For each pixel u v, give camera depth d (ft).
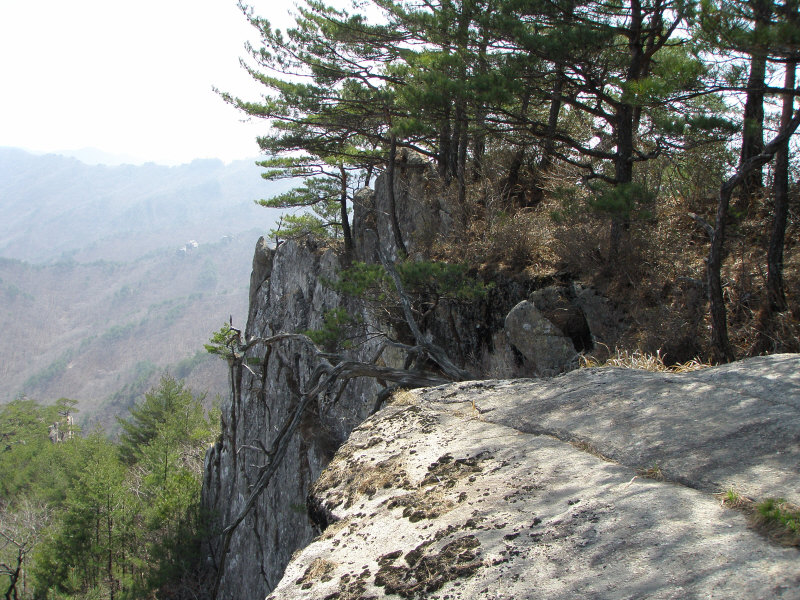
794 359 13.41
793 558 6.97
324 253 75.25
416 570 8.69
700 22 22.54
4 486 181.68
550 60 36.22
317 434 63.77
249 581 73.10
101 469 105.60
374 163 73.61
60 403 299.79
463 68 39.91
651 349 28.43
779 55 21.90
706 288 29.07
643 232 33.94
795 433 10.02
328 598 8.80
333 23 56.39
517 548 8.49
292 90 60.64
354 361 35.88
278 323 79.05
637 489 9.36
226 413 89.25
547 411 13.56
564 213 34.42
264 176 87.04
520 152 49.80
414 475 11.92
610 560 7.73
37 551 112.78
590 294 33.09
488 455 11.96
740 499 8.48
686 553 7.49
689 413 11.67
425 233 52.11
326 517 12.16
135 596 94.12
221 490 89.45
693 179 37.37
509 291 37.93
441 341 42.96
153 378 587.27
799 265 27.71
